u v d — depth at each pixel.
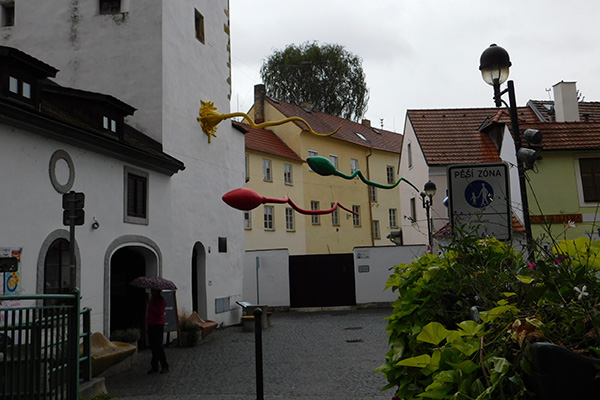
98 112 13.02
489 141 27.55
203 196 18.03
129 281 14.62
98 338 11.23
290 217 36.25
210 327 16.11
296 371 11.13
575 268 2.97
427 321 3.96
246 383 10.11
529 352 2.10
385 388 3.76
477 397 2.12
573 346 2.29
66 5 17.19
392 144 47.38
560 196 21.77
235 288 20.11
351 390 9.30
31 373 6.80
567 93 27.09
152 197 14.85
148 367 11.91
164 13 16.75
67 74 16.91
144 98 16.36
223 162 19.64
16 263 9.00
